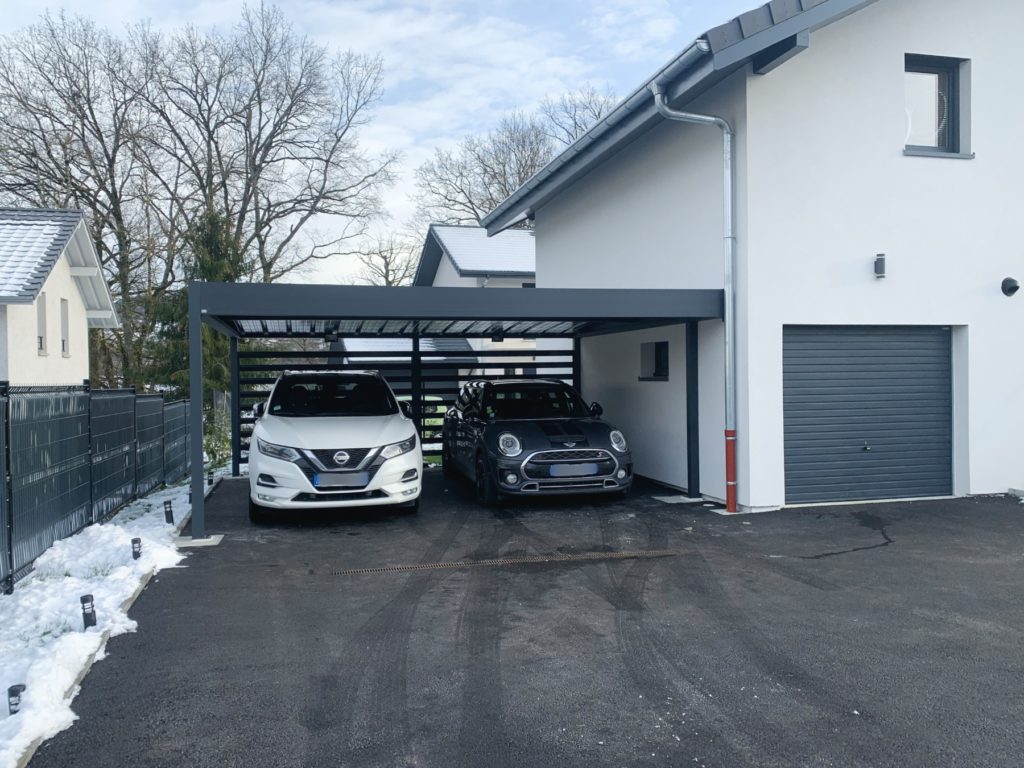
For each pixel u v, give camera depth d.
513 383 10.80
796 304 9.03
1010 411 9.86
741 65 8.34
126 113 29.66
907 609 5.48
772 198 8.91
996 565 6.63
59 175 28.27
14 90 27.44
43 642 4.86
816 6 7.92
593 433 9.56
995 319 9.77
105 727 3.75
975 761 3.38
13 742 3.49
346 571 6.66
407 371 13.69
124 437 10.05
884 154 9.30
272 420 8.95
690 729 3.70
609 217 12.44
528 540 7.77
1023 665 4.45
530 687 4.20
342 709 3.94
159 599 5.86
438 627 5.20
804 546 7.37
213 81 30.77
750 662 4.53
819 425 9.32
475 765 3.38
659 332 10.98
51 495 7.14
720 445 9.41
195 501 7.85
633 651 4.72
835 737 3.61
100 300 20.12
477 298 8.33
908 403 9.66
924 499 9.56
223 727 3.74
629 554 7.15
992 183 9.73
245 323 10.95
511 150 41.25
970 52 9.62
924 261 9.48
